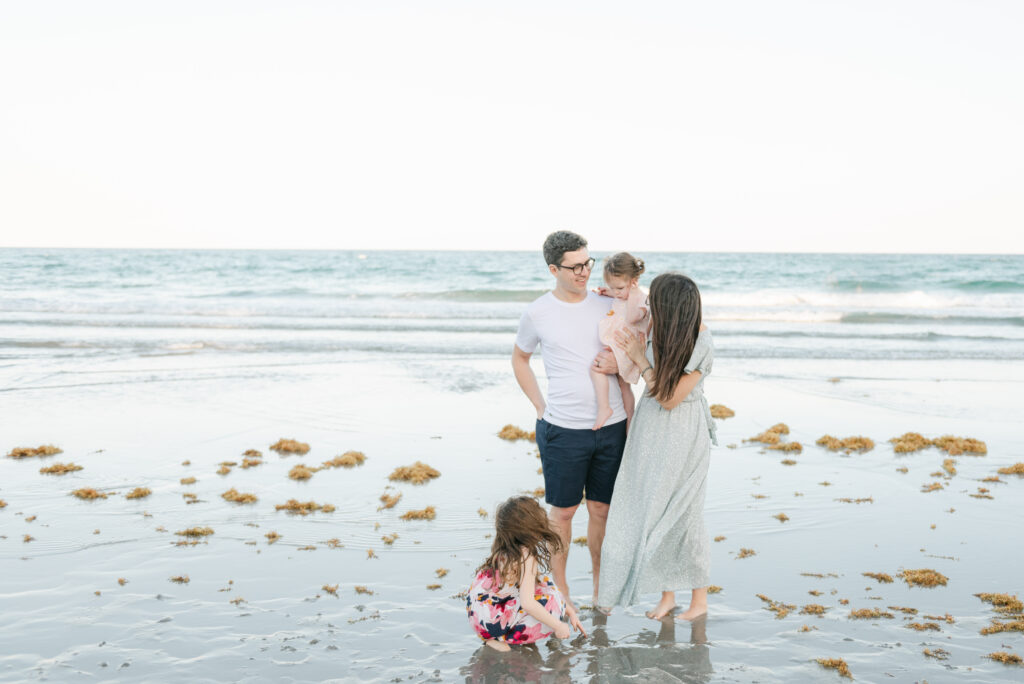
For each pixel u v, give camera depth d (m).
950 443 8.09
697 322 3.82
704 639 3.79
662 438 3.96
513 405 10.32
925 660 3.53
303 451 7.75
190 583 4.47
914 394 11.36
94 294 35.50
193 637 3.75
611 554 4.02
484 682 3.33
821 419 9.55
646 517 3.94
